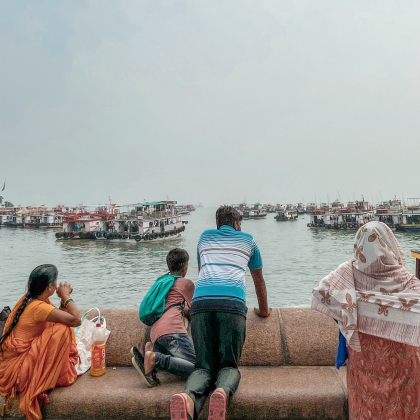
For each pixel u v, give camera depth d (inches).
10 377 91.9
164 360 93.4
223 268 91.0
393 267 71.3
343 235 3159.5
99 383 99.0
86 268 1704.0
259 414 87.8
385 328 69.4
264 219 6510.8
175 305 106.0
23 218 4667.8
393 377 69.2
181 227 3142.2
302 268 1662.2
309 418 87.4
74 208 5036.9
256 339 112.1
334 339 111.1
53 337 93.0
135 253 2165.4
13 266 1784.0
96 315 126.2
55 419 91.2
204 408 87.0
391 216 3312.0
